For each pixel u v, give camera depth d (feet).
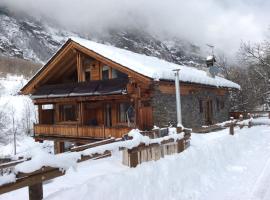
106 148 22.21
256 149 39.81
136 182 21.29
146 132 35.12
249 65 121.80
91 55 58.13
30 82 68.59
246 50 117.91
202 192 23.58
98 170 25.94
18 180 15.06
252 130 54.95
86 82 60.39
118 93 53.62
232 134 46.65
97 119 64.90
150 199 20.76
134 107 55.16
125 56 56.34
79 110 64.39
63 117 72.95
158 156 29.68
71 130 61.62
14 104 147.33
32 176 15.76
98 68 63.57
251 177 26.71
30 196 16.16
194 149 31.30
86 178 23.52
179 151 32.04
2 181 14.24
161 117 56.03
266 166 29.78
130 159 24.59
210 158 31.19
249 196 21.88
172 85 55.47
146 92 54.24
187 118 63.52
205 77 72.74
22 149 111.04
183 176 25.29
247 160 33.68
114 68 59.52
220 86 77.36
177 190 23.11
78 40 59.77
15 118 135.03
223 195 22.66
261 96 113.91
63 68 68.64
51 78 70.64
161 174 23.91
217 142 36.47
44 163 16.38
